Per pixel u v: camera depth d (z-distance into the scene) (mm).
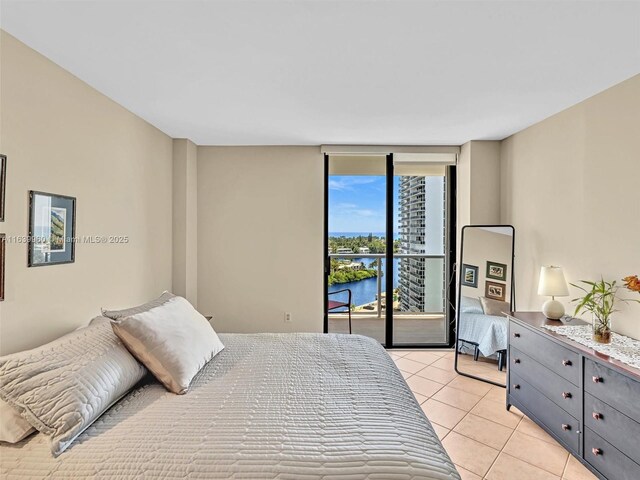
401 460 1109
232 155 3732
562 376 2041
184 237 3498
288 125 3029
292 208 3754
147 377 1706
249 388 1585
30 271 1787
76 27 1589
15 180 1697
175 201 3488
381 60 1885
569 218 2592
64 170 2016
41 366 1289
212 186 3730
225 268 3758
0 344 1624
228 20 1529
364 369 1803
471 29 1588
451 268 3906
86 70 2023
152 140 3059
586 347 1912
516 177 3252
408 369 3320
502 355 3240
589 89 2252
